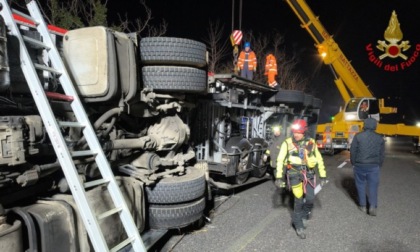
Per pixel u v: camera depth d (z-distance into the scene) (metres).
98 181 2.97
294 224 5.04
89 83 3.71
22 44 2.77
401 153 16.88
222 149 6.81
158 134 4.71
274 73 11.49
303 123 5.05
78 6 10.52
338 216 5.96
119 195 3.08
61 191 3.39
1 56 2.62
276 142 7.03
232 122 7.88
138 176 4.24
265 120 9.05
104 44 3.65
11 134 2.61
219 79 6.45
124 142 4.11
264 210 6.14
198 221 5.05
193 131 6.35
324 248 4.57
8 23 2.77
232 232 5.04
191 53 4.35
